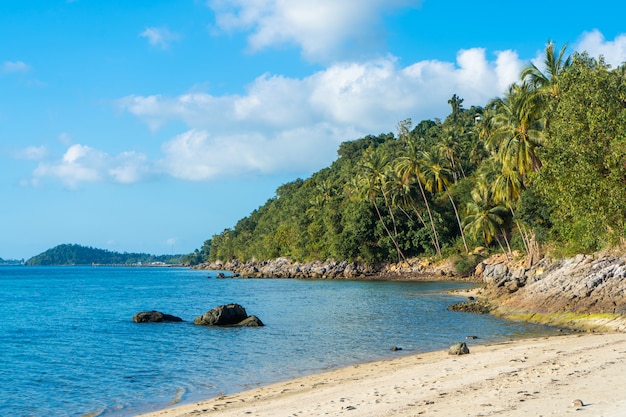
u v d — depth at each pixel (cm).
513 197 6756
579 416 1052
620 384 1345
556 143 2897
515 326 3444
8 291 9425
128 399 1986
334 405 1495
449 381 1688
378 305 5175
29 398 2050
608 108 2755
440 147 11662
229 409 1641
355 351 2764
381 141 19362
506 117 5678
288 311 4866
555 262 4672
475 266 9038
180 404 1861
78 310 5681
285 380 2158
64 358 2858
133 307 5966
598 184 2680
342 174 16450
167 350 2998
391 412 1310
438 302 5312
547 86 4925
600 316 3164
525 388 1421
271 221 18675
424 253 10612
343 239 11106
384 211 10975
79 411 1856
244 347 3009
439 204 10869
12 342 3441
